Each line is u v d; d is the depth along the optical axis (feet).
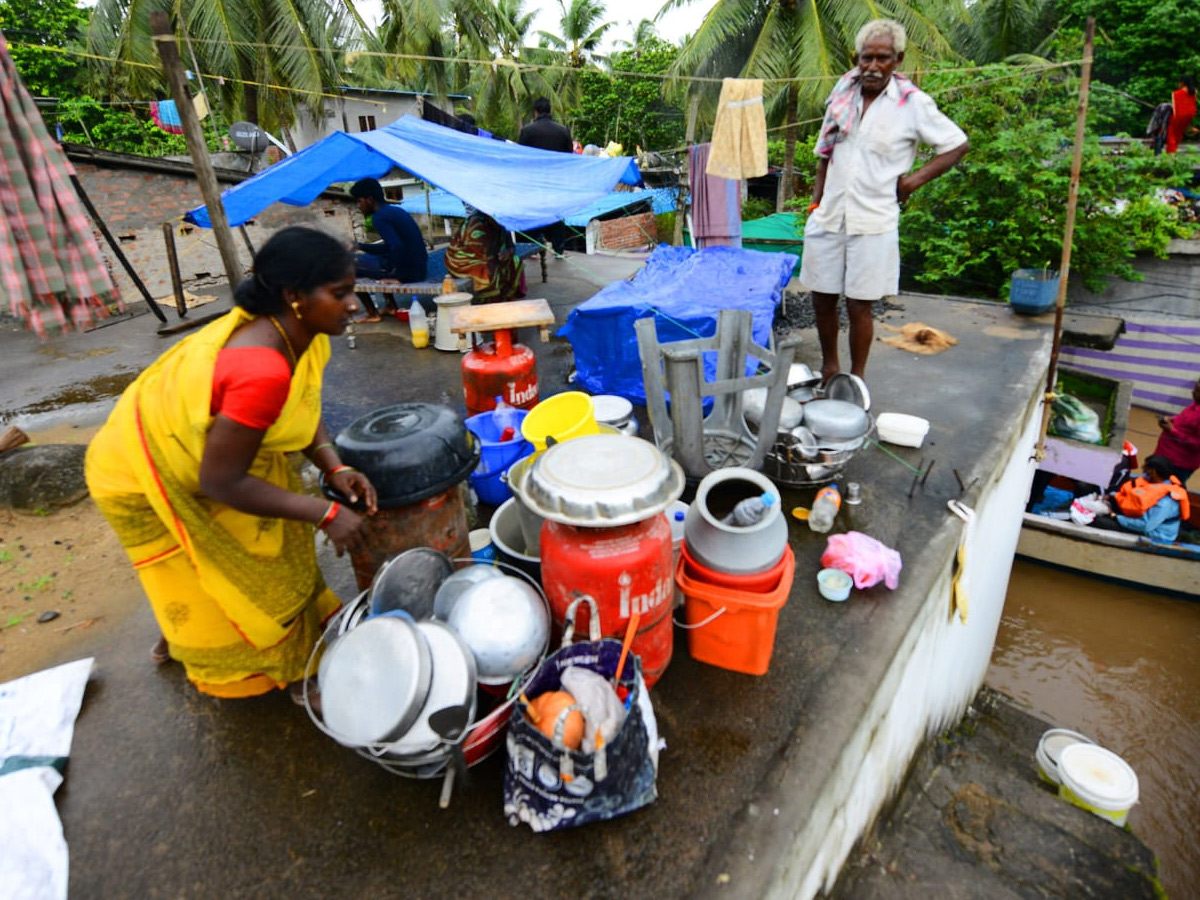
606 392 15.55
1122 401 25.49
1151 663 20.01
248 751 6.84
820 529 10.15
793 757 6.50
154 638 8.70
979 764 11.80
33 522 11.94
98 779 6.58
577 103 93.25
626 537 6.28
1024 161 30.14
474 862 5.62
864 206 12.37
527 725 5.42
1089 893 8.88
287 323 5.83
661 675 7.52
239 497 5.65
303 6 49.90
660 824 5.88
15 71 11.16
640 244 70.28
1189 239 32.24
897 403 15.01
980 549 12.32
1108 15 55.93
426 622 6.09
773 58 48.67
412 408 8.20
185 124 13.67
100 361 21.70
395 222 22.26
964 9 51.65
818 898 7.28
